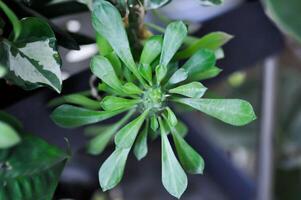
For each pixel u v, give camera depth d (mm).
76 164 685
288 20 407
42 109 403
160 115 329
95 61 315
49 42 320
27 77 325
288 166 812
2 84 387
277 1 407
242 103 317
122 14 346
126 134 321
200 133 672
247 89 863
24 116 402
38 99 402
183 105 394
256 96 847
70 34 382
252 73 864
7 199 303
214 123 867
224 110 320
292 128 839
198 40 369
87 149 422
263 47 513
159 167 759
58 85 325
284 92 852
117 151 325
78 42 393
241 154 916
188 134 649
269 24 507
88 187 686
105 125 437
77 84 407
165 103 324
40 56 322
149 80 321
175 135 335
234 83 872
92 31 512
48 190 312
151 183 757
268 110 634
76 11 394
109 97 319
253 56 507
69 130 419
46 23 318
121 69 332
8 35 337
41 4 386
